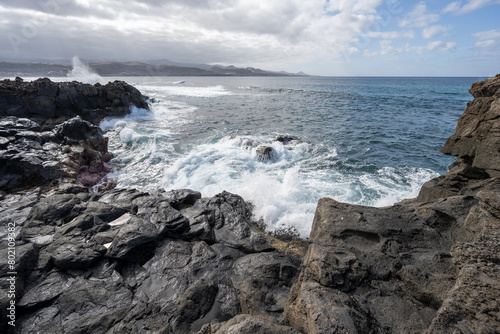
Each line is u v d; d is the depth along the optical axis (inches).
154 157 564.4
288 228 299.7
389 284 137.8
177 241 247.3
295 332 114.4
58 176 404.2
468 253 122.9
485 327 88.2
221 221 281.4
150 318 164.2
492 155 217.8
